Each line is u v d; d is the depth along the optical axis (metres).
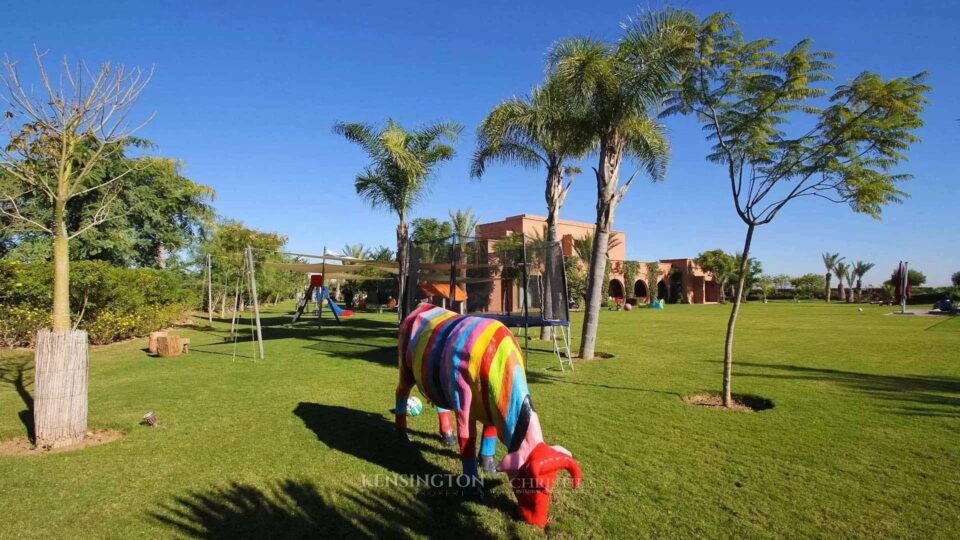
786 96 7.04
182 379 9.39
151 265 23.62
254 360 11.77
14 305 12.66
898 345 14.55
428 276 11.83
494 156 14.88
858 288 64.69
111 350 13.55
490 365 4.00
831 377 9.55
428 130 17.19
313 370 10.38
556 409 7.13
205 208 25.78
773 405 7.39
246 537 3.62
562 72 10.57
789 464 5.01
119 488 4.43
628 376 9.66
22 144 5.83
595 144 13.66
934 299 46.19
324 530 3.72
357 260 15.57
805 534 3.68
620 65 10.56
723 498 4.25
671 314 32.12
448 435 5.63
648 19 9.88
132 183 21.16
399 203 17.09
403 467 4.95
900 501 4.20
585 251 38.81
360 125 16.23
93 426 6.17
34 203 19.14
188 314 26.09
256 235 33.12
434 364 4.59
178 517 3.91
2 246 19.34
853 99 6.71
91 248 20.08
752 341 15.85
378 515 3.96
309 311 35.72
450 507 4.11
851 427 6.23
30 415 6.69
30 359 11.14
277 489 4.41
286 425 6.34
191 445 5.56
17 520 3.85
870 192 6.71
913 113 6.55
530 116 12.69
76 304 13.58
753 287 62.81
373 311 35.97
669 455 5.27
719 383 8.98
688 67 8.57
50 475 4.70
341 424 6.39
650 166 13.33
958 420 6.54
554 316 10.45
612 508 4.07
